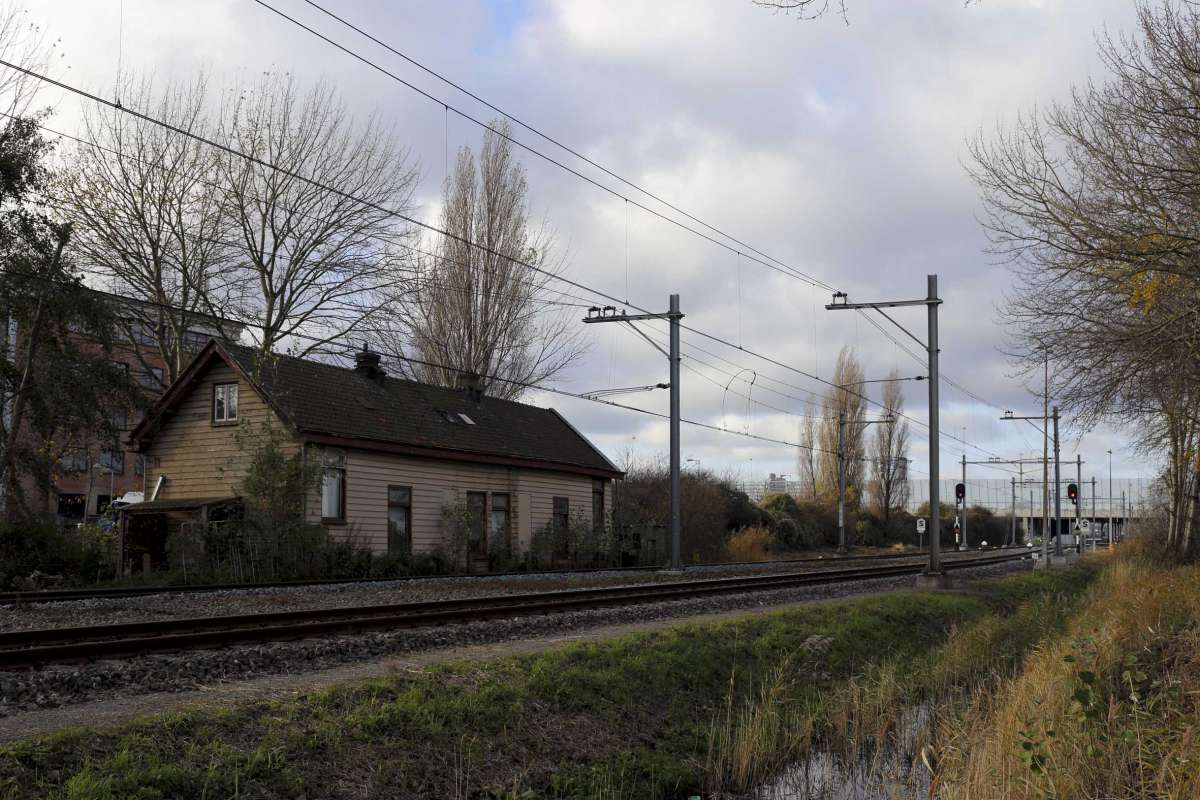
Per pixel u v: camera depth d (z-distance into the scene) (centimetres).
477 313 4100
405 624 1409
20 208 2606
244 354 2814
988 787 798
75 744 693
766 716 1120
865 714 1195
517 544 3384
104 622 1443
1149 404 1934
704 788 988
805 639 1581
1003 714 990
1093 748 809
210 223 3341
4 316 2573
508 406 3875
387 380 3322
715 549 4781
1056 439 5356
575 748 970
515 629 1445
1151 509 6056
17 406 2575
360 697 904
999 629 1900
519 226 4175
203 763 714
